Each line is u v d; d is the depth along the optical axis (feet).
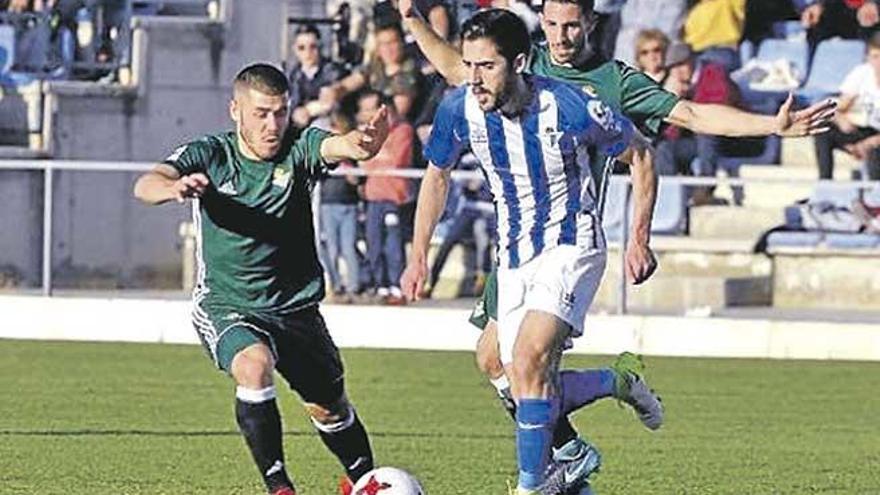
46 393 112.68
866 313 146.10
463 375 123.95
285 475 66.49
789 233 152.05
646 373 126.52
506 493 80.02
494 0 151.33
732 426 103.30
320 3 169.48
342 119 148.66
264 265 68.28
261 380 65.82
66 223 156.25
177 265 161.17
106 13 168.66
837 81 163.73
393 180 140.77
